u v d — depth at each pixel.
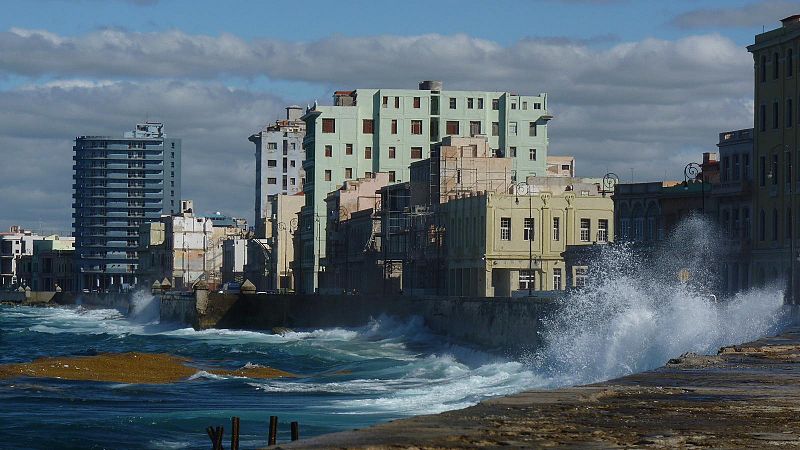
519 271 136.75
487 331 98.19
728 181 114.44
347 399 63.41
